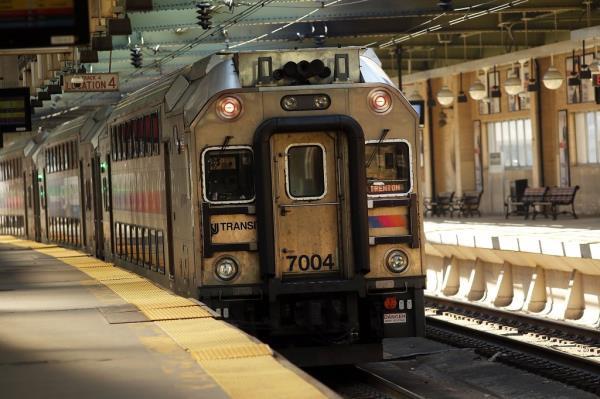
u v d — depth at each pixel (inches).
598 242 1771.7
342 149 1248.8
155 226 1520.7
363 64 1293.1
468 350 1551.4
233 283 1245.7
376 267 1253.1
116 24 1729.8
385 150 1256.8
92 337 1029.2
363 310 1270.9
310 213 1246.9
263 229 1231.5
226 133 1244.5
